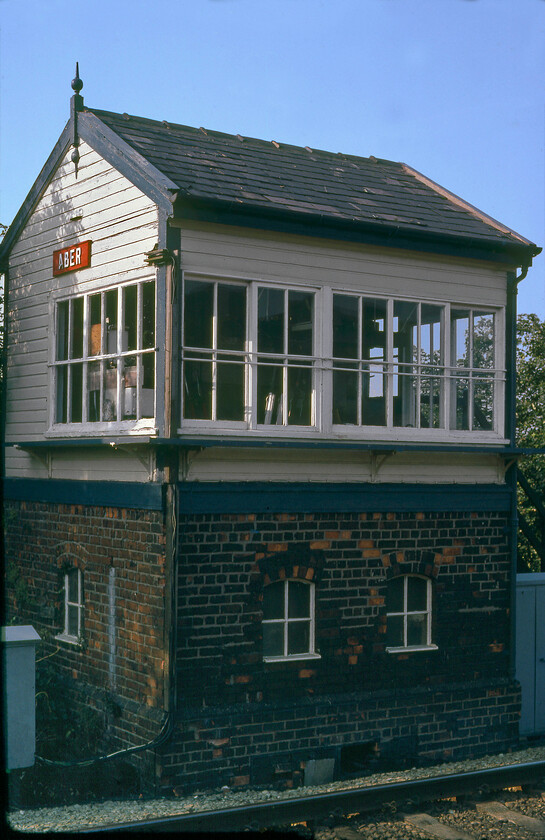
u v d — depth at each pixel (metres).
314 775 9.88
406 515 10.84
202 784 9.28
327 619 10.23
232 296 9.88
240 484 9.73
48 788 9.45
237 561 9.70
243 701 9.63
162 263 9.49
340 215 10.22
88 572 10.76
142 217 9.95
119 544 10.17
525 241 11.52
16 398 12.54
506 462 11.55
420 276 10.98
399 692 10.57
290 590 10.16
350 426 10.48
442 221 11.38
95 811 8.03
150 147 10.61
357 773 10.22
